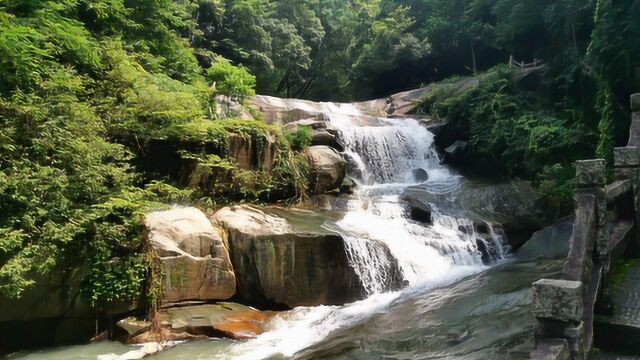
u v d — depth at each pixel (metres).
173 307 7.59
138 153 9.87
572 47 15.07
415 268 9.62
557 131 13.36
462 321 6.72
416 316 7.29
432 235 10.80
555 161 13.38
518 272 9.12
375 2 34.66
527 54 19.52
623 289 5.26
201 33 19.14
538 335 3.75
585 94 13.66
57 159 7.66
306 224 9.76
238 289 8.39
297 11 31.08
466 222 11.40
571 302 3.58
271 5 29.95
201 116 11.04
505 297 7.45
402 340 6.35
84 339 7.29
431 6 29.69
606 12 11.64
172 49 14.19
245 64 24.84
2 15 7.87
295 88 33.75
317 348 6.45
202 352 6.57
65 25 9.34
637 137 7.02
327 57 33.91
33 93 7.89
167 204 9.28
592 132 12.91
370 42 31.64
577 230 4.60
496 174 15.71
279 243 8.38
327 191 12.52
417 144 16.86
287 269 8.38
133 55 11.76
